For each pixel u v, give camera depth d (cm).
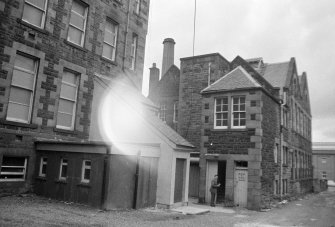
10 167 1229
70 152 1221
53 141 1255
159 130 1422
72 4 1523
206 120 1897
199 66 2312
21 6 1260
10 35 1218
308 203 2256
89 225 861
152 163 1364
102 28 1672
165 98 2642
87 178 1185
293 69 2766
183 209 1370
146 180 1314
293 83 2769
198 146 2178
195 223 1080
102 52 1678
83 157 1187
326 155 6438
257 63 2836
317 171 6462
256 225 1174
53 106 1377
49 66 1367
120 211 1141
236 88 1802
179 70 2628
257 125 1717
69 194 1192
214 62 2253
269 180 1858
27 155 1273
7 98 1197
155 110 1825
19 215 896
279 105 2242
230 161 1766
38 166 1298
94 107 1567
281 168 2181
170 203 1349
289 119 2570
